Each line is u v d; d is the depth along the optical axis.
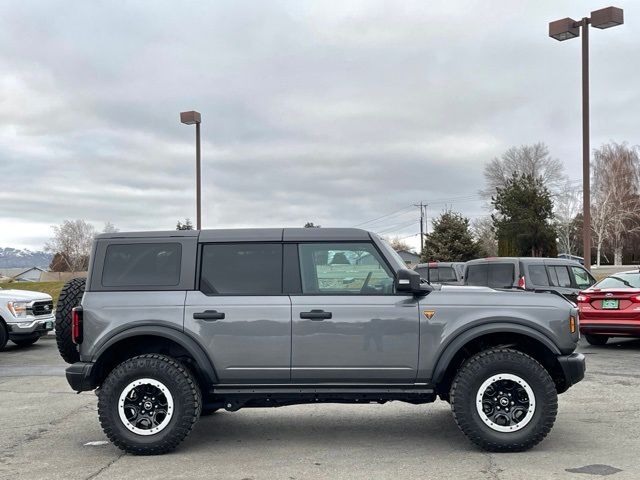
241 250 6.00
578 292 13.52
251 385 5.81
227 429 6.71
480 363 5.61
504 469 5.13
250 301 5.82
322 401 5.97
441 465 5.29
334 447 5.95
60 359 12.34
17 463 5.55
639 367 10.21
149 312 5.83
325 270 5.94
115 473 5.22
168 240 6.04
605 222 63.38
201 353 5.77
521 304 5.78
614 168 64.88
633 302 11.80
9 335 13.35
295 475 5.09
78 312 5.87
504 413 5.62
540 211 49.94
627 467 5.15
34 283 38.12
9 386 9.43
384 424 6.86
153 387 5.75
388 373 5.73
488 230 79.12
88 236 104.00
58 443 6.25
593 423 6.67
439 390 6.07
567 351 5.75
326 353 5.73
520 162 71.56
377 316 5.74
